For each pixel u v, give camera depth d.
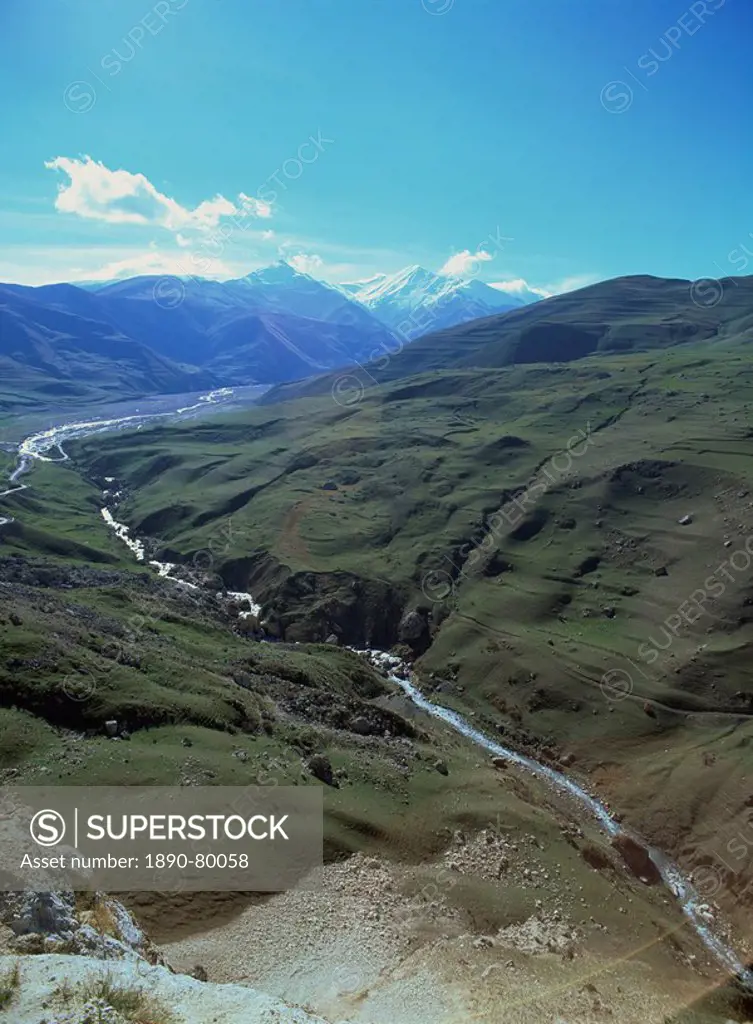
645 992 34.56
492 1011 29.80
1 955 17.86
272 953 32.44
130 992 15.95
